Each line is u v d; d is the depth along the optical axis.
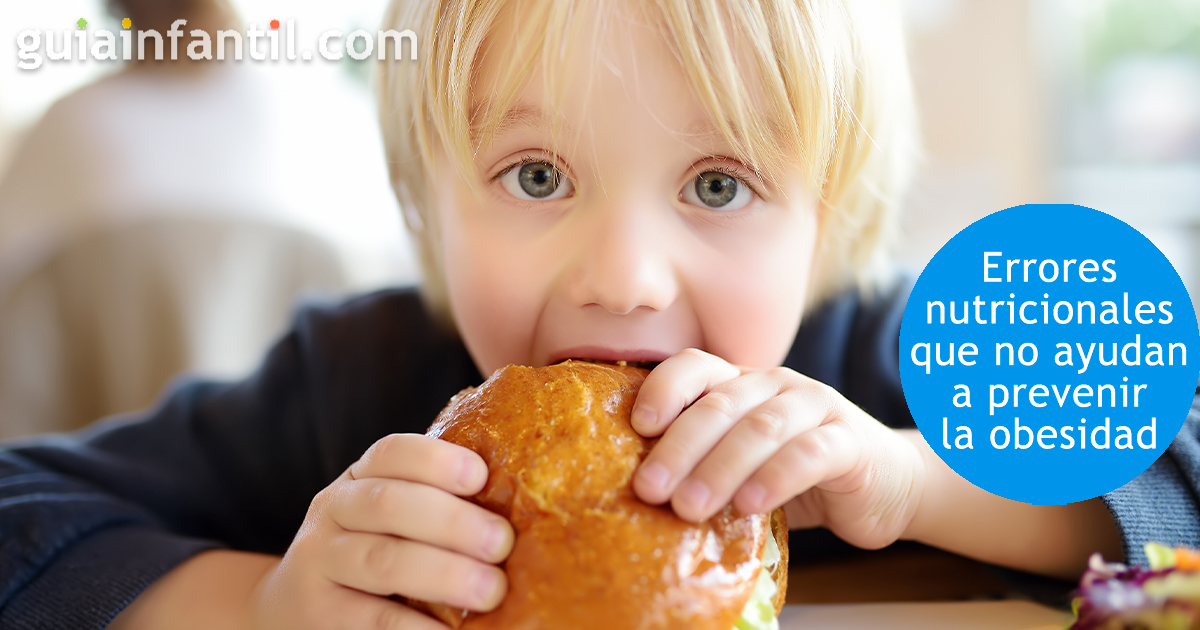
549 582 0.30
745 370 0.35
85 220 0.73
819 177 0.40
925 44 1.11
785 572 0.34
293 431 0.51
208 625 0.35
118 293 0.74
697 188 0.38
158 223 0.73
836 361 0.49
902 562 0.42
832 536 0.44
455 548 0.30
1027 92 1.11
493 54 0.38
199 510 0.48
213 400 0.52
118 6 0.79
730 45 0.37
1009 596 0.39
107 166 0.75
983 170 1.10
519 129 0.37
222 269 0.76
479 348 0.40
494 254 0.39
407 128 0.45
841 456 0.33
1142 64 1.14
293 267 0.81
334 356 0.51
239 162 0.80
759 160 0.38
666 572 0.30
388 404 0.50
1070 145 1.14
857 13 0.42
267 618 0.33
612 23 0.36
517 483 0.31
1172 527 0.36
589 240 0.37
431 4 0.41
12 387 0.73
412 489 0.31
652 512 0.31
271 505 0.50
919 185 1.01
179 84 0.79
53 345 0.75
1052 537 0.38
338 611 0.32
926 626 0.34
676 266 0.37
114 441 0.49
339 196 0.90
